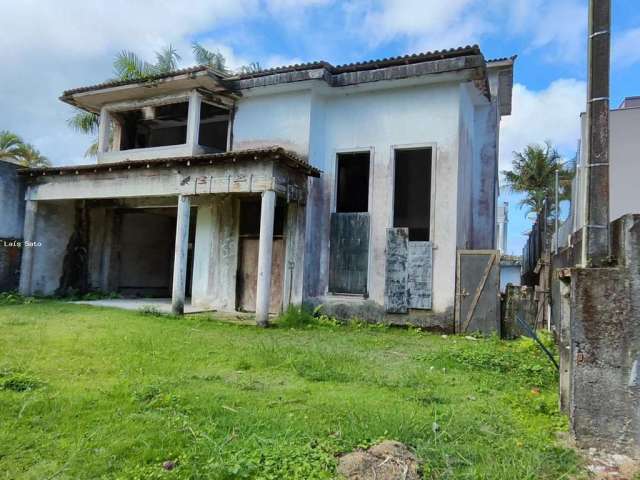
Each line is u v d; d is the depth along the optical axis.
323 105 11.95
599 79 4.05
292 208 11.52
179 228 11.00
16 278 13.66
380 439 3.46
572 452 3.49
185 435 3.53
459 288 10.18
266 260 9.94
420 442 3.45
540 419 4.23
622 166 8.67
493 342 8.84
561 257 8.09
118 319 9.62
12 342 6.80
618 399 3.59
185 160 10.72
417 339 9.03
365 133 11.44
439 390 5.09
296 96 11.78
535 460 3.26
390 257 10.84
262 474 2.95
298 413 4.11
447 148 10.61
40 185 13.24
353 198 11.91
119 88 12.81
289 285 11.39
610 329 3.65
